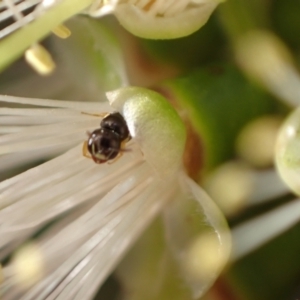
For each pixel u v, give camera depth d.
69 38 0.05
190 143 0.05
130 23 0.05
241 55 0.05
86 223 0.05
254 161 0.05
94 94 0.05
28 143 0.05
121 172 0.05
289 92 0.05
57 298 0.05
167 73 0.05
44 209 0.05
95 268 0.05
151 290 0.05
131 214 0.05
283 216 0.05
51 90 0.05
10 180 0.05
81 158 0.05
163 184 0.05
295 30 0.05
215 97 0.05
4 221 0.05
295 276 0.05
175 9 0.05
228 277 0.05
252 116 0.05
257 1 0.05
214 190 0.05
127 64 0.05
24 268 0.05
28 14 0.05
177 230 0.05
